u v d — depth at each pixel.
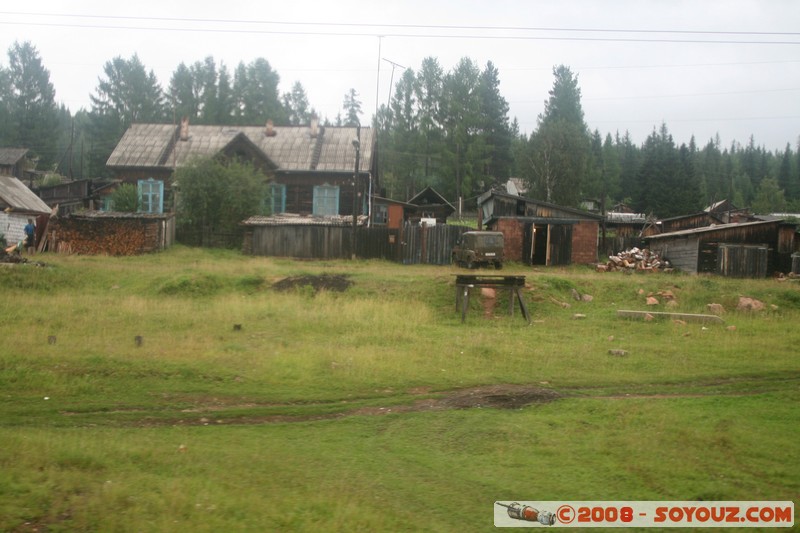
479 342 16.33
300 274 26.38
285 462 7.79
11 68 79.56
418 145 71.38
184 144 48.16
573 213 37.97
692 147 124.88
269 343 15.53
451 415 10.10
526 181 64.69
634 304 23.83
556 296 23.88
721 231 34.81
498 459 8.18
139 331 16.50
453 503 6.75
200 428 9.34
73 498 5.97
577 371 13.76
